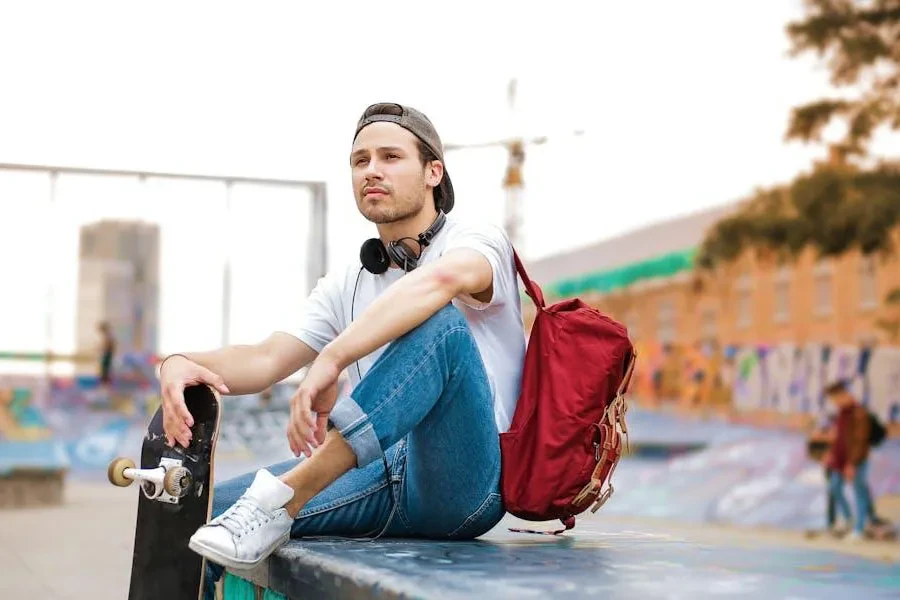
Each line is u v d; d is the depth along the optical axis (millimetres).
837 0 14289
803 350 14164
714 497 13242
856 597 1252
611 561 1654
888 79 14008
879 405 12953
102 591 5414
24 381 21188
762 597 1247
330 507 2039
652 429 16578
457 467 1978
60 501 13016
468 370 1923
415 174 2197
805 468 12961
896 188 13742
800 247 14508
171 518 1998
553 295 20297
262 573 1920
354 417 1816
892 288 13047
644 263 17750
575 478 2012
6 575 6035
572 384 2020
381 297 1882
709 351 16016
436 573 1453
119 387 21641
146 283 21969
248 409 17328
